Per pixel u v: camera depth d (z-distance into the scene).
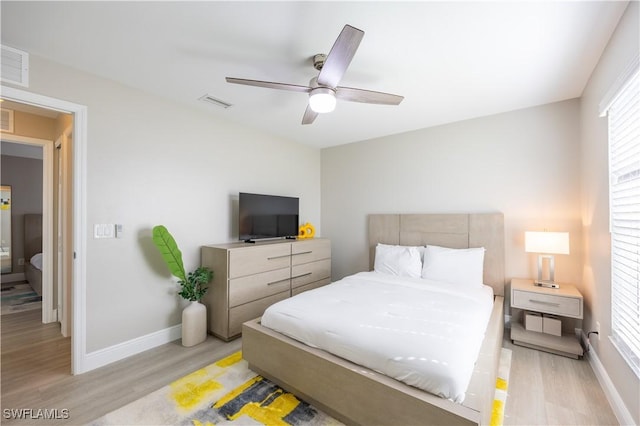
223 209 3.35
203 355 2.53
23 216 5.39
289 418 1.73
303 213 4.57
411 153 3.89
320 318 1.97
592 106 2.34
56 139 3.25
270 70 2.29
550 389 2.02
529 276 3.06
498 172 3.25
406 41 1.89
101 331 2.36
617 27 1.72
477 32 1.79
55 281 3.35
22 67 2.01
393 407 1.46
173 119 2.87
